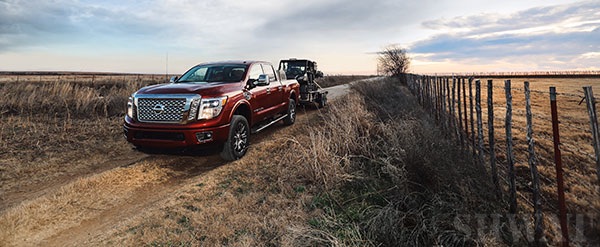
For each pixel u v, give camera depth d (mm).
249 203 3574
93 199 3768
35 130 7129
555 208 3178
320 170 4094
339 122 6102
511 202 3146
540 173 4141
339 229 2963
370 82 15344
